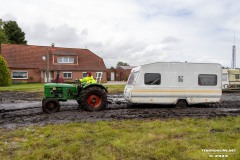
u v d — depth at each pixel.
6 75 33.25
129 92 13.58
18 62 42.88
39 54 45.38
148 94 13.52
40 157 6.26
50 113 12.42
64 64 45.59
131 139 7.61
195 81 13.86
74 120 10.61
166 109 13.48
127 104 15.23
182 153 6.51
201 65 13.89
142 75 13.48
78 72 46.00
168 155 6.39
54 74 44.47
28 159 6.17
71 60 46.25
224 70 26.52
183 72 13.76
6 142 7.59
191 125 9.30
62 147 6.93
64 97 13.03
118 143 7.19
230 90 26.52
